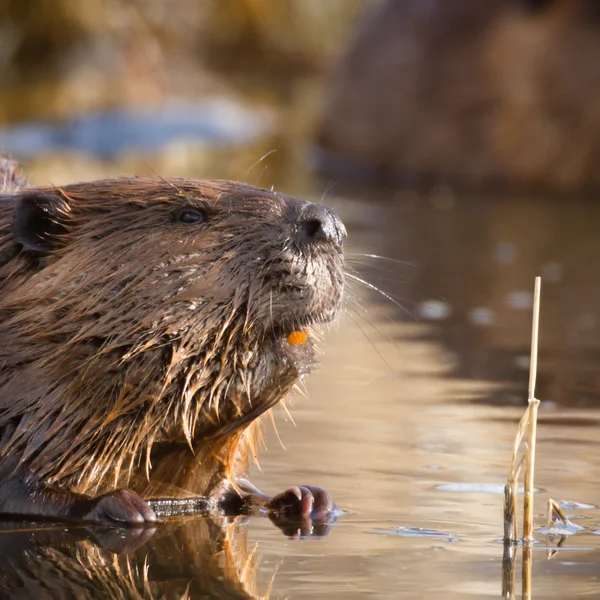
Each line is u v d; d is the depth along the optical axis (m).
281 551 9.17
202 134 41.03
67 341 10.48
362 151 36.12
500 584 8.30
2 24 50.53
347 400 14.20
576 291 20.66
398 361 16.20
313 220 10.58
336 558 8.96
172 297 10.42
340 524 9.91
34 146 37.97
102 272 10.56
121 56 51.16
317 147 37.47
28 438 10.44
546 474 11.25
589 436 12.54
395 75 35.75
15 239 10.87
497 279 21.62
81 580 8.49
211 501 10.88
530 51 33.91
